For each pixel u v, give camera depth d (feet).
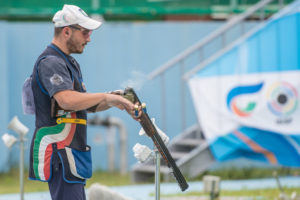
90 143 140.97
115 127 141.28
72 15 41.55
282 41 103.76
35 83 41.78
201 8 140.05
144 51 144.87
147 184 113.19
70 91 39.96
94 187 62.95
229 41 142.92
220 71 108.99
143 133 43.91
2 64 138.10
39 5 140.77
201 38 144.77
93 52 144.05
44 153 41.60
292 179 113.60
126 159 139.33
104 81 143.84
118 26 144.97
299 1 104.17
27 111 44.62
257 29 106.63
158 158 45.09
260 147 106.01
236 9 140.46
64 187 41.45
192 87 111.14
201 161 110.32
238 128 106.83
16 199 92.68
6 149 135.85
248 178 119.75
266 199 83.51
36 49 143.54
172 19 156.46
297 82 101.81
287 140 104.68
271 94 103.86
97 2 138.62
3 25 138.62
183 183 43.75
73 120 42.06
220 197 85.40
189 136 122.93
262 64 105.29
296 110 102.12
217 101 108.58
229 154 107.76
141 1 139.54
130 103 40.93
